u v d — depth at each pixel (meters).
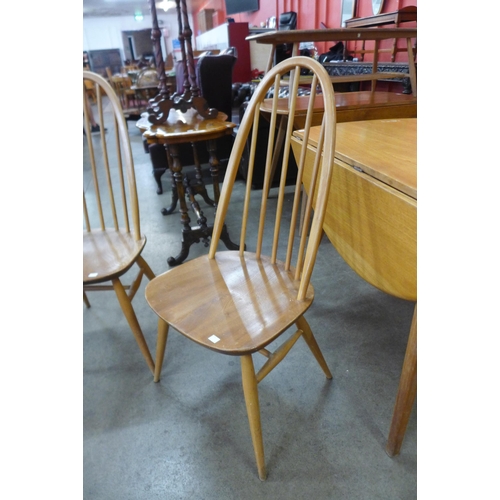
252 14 5.88
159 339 1.07
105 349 1.31
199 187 1.86
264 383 1.12
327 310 1.42
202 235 1.77
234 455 0.93
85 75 1.07
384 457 0.90
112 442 0.98
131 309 1.08
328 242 1.91
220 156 2.69
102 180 3.14
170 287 0.89
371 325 1.33
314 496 0.83
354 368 1.16
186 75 1.61
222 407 1.06
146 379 1.17
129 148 1.08
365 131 1.09
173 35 11.59
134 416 1.05
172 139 1.42
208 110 1.67
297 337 0.94
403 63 2.38
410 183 0.68
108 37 11.45
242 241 1.04
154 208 2.50
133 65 8.29
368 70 2.70
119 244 1.10
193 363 1.22
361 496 0.82
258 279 0.91
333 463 0.89
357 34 1.47
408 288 0.74
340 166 0.89
